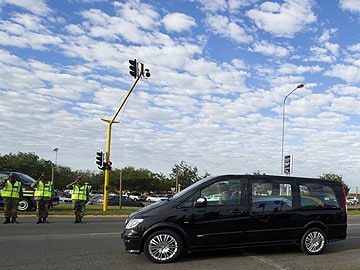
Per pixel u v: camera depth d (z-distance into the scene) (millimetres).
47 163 73125
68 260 7402
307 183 8477
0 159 67500
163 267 6949
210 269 6836
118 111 20719
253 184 7988
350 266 7188
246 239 7707
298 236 8125
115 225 13227
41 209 13672
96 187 80938
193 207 7512
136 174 71938
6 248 8508
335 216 8484
